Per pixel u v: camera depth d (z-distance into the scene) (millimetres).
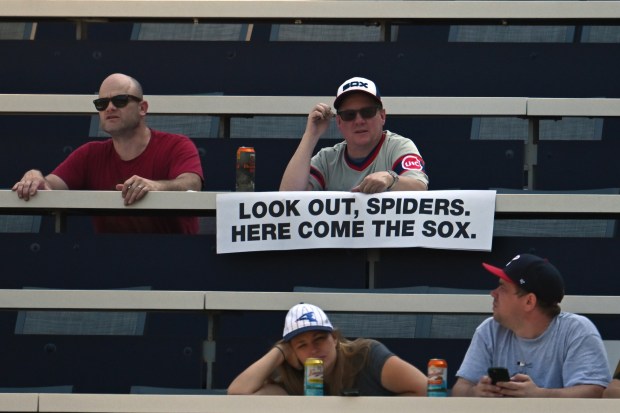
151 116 24312
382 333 19828
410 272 19719
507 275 17031
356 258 19703
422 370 19047
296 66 24375
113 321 20078
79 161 21672
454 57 24078
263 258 19781
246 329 20016
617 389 16234
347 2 24844
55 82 24656
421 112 23234
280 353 16844
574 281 19594
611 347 19438
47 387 18875
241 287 19750
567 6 24531
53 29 27406
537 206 19578
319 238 19625
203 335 20000
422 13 24688
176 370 18844
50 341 18984
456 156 21844
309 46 24375
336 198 19656
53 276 19984
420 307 19141
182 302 19266
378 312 19438
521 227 21703
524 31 25891
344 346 17047
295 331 16750
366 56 24250
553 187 21812
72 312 20094
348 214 19609
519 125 23875
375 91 20891
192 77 24562
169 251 19891
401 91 24125
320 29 26047
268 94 24391
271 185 22188
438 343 19062
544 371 17000
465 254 19641
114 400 16156
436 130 23875
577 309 19172
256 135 24141
